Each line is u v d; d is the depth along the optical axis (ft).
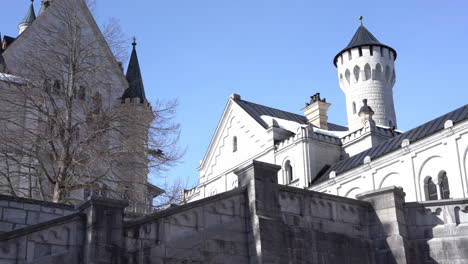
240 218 65.62
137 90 176.24
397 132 195.00
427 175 148.87
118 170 112.27
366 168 163.63
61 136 106.73
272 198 66.95
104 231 55.88
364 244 72.38
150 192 110.11
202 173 229.66
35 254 53.57
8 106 113.70
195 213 62.69
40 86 111.24
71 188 102.06
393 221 72.08
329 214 71.36
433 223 72.90
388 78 245.24
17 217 69.26
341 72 246.88
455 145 142.51
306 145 189.88
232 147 218.59
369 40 246.06
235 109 220.23
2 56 162.30
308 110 225.56
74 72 114.21
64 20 123.65
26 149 104.01
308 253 67.36
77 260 55.06
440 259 71.00
